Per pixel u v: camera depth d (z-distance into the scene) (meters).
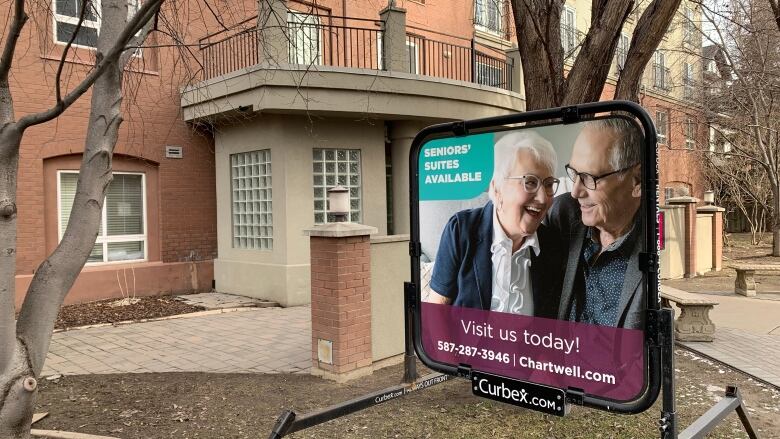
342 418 4.36
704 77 19.59
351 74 9.24
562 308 2.78
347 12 11.82
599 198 2.63
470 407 4.58
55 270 3.52
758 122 16.41
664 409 2.36
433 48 12.74
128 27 3.03
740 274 10.74
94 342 7.04
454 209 3.24
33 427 4.24
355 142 10.23
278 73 8.83
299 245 9.63
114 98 3.74
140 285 10.01
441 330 3.32
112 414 4.52
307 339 7.12
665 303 7.83
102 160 3.69
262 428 4.20
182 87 10.37
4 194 3.18
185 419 4.40
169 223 10.48
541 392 2.79
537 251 2.88
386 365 5.81
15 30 2.99
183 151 10.62
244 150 10.23
